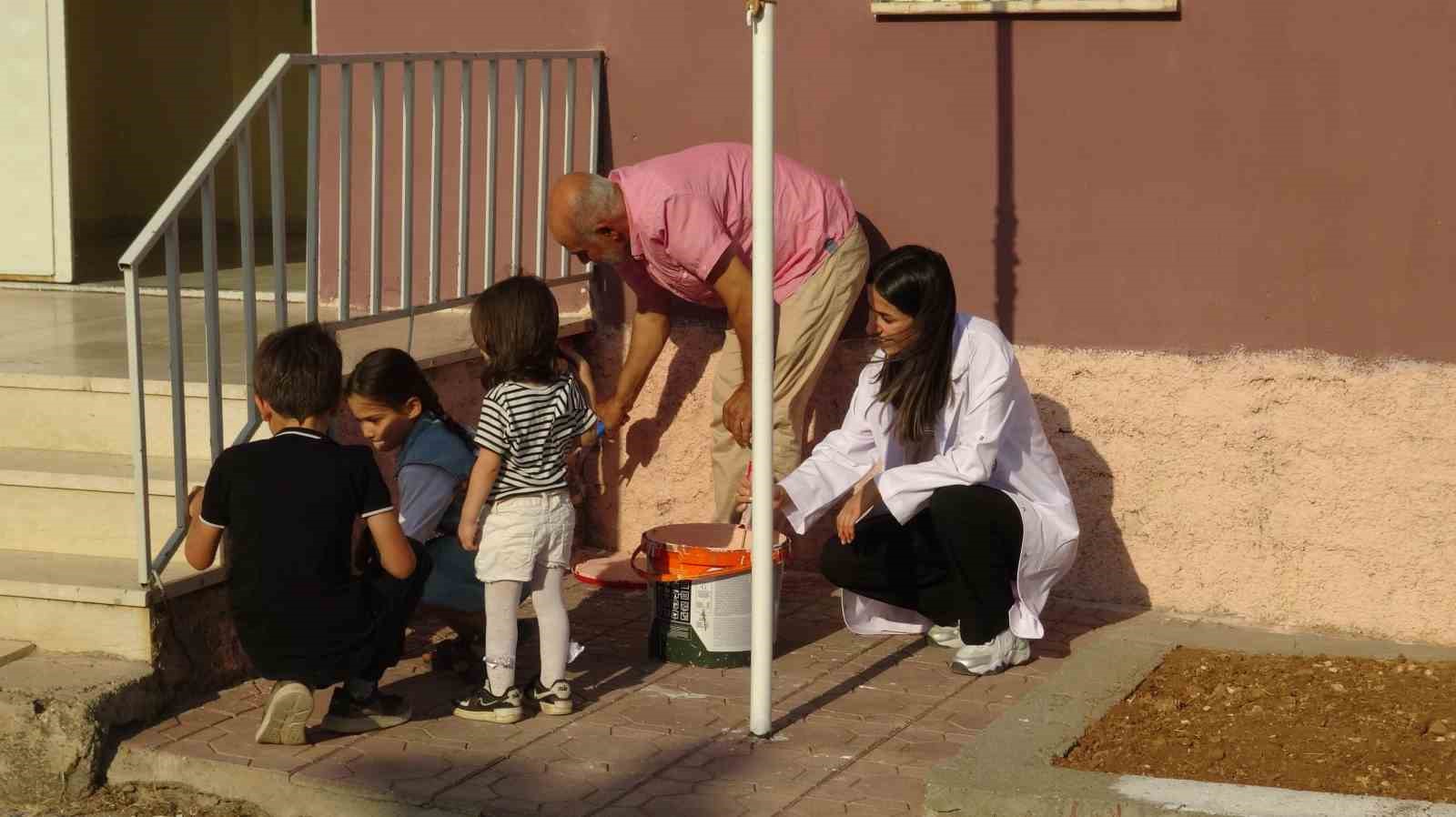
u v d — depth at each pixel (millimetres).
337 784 4059
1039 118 5520
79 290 7219
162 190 9414
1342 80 5188
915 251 4746
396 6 6273
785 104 5809
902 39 5641
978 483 4836
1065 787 3859
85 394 5223
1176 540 5547
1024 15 5465
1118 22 5391
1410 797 3895
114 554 4895
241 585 4258
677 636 5004
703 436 6078
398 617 4402
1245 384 5395
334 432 5117
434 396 4816
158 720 4488
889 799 4004
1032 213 5570
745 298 5230
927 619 5234
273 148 4852
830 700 4711
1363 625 5355
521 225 5906
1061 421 5617
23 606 4602
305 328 4363
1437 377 5191
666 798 3996
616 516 6273
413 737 4383
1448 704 4562
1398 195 5176
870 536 5047
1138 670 4793
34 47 7145
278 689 4230
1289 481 5387
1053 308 5586
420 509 4664
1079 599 5684
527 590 5672
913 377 4773
